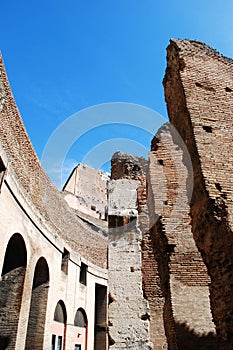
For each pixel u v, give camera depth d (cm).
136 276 830
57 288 1909
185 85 905
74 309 2209
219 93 912
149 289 1150
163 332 1068
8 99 1388
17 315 1332
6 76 1341
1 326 1312
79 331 2292
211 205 719
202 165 768
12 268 1442
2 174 1230
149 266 1187
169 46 1062
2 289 1396
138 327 759
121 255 866
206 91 906
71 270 2231
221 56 1004
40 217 1722
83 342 2338
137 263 849
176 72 980
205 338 895
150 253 1206
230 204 720
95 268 2727
